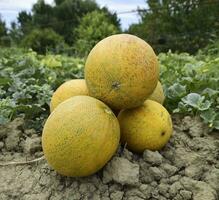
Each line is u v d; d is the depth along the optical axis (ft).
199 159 2.10
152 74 1.93
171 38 17.76
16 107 2.68
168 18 18.83
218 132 2.41
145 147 2.07
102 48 1.94
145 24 19.43
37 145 2.28
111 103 1.97
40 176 2.06
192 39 17.53
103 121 1.83
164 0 19.43
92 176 1.96
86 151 1.80
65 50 12.42
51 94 3.00
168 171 2.03
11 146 2.36
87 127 1.80
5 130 2.44
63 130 1.81
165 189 1.94
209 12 18.28
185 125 2.44
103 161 1.87
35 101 3.09
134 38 1.96
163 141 2.10
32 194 1.97
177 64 4.32
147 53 1.93
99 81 1.93
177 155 2.14
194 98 2.51
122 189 1.93
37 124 2.68
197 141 2.27
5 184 2.05
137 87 1.91
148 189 1.94
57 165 1.86
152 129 2.03
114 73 1.90
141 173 2.00
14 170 2.15
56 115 1.85
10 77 3.59
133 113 2.05
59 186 1.97
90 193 1.92
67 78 4.07
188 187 1.95
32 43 18.20
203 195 1.91
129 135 2.05
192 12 18.44
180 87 2.76
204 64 3.42
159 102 2.37
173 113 2.70
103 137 1.82
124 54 1.90
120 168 1.91
